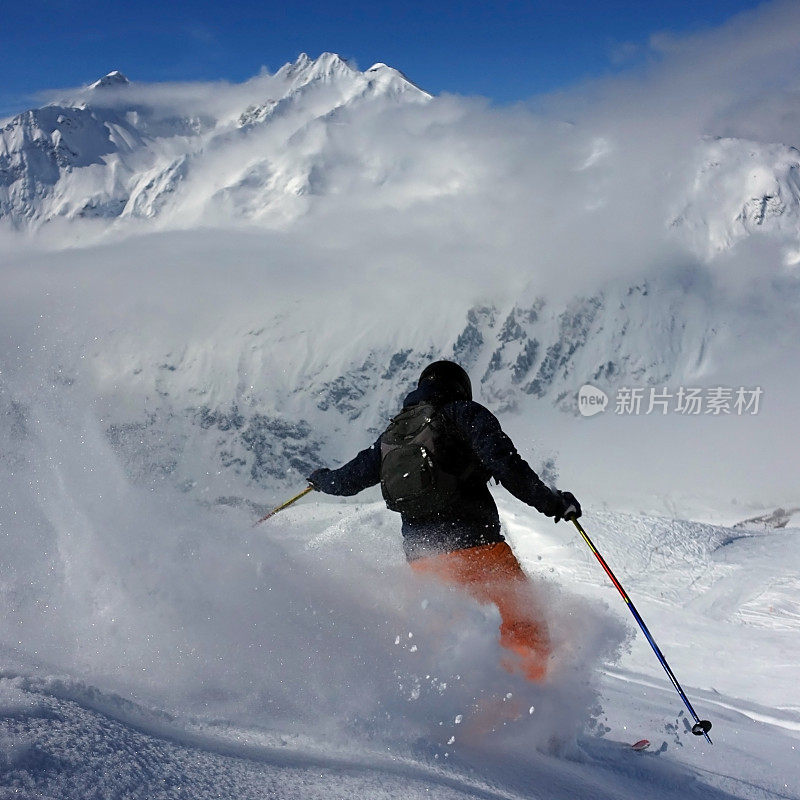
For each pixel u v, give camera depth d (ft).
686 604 42.80
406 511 9.68
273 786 4.31
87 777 3.61
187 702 6.55
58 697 4.75
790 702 22.84
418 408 9.97
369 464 10.36
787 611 41.27
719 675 27.76
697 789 8.38
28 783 3.36
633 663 24.44
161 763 4.09
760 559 51.67
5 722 3.90
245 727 5.98
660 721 12.67
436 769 5.95
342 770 4.99
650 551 53.83
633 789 7.61
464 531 9.54
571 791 6.64
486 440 9.46
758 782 9.49
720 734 12.80
